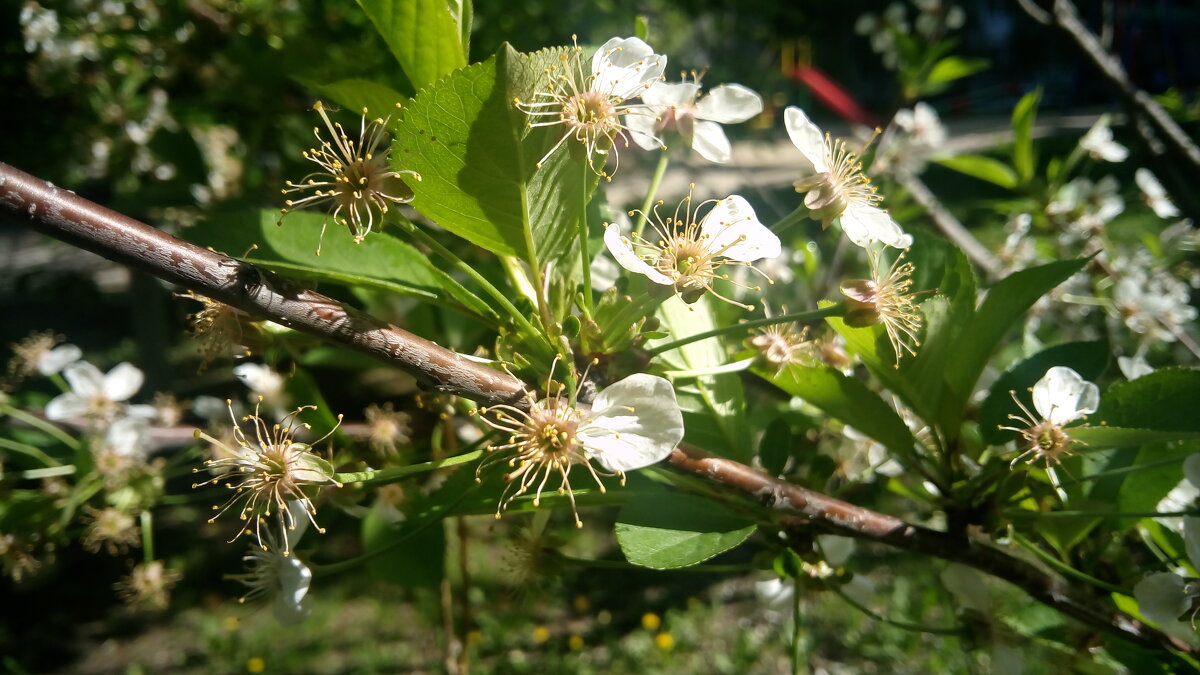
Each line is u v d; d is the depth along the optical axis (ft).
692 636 1.94
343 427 0.57
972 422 0.57
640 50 0.39
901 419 0.45
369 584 2.14
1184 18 3.24
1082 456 0.44
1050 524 0.48
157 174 1.27
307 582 0.42
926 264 0.48
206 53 1.05
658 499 0.38
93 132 1.36
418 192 0.36
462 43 0.40
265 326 0.46
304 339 0.47
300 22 1.01
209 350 0.46
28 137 1.46
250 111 0.97
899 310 0.42
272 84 0.89
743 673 1.81
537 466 0.37
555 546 0.49
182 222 0.87
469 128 0.33
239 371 0.60
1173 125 0.91
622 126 0.38
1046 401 0.45
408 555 0.53
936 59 1.20
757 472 0.39
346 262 0.42
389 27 0.39
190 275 0.30
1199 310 1.04
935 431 0.46
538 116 0.34
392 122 0.42
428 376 0.34
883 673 1.73
